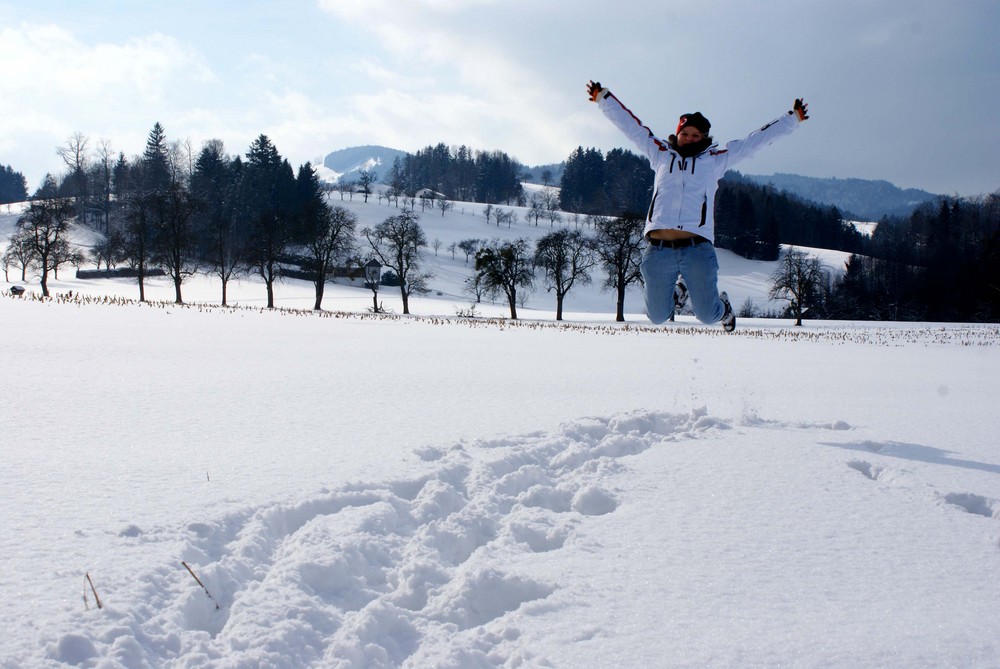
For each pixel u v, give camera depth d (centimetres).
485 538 413
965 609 315
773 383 1198
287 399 844
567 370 1316
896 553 382
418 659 275
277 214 5825
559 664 264
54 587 299
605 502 474
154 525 371
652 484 502
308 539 366
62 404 759
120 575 312
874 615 308
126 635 266
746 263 11925
